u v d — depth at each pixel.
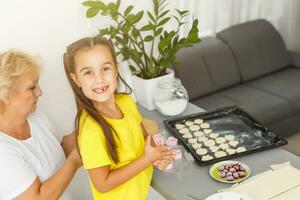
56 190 1.22
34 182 1.19
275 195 1.17
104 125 1.17
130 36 1.84
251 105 2.60
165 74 1.91
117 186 1.18
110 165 1.21
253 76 2.95
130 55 1.81
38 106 1.72
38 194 1.19
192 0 2.76
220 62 2.80
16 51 1.25
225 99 2.70
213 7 2.93
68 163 1.26
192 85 2.66
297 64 3.13
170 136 1.62
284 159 1.39
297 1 3.42
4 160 1.16
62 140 1.58
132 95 1.98
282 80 2.94
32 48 1.64
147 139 1.24
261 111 2.56
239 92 2.80
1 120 1.24
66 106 1.81
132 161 1.24
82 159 1.17
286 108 2.64
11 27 1.56
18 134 1.29
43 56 1.68
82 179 1.91
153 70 1.86
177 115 1.81
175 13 2.38
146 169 1.33
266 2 3.29
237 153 1.43
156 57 2.14
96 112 1.18
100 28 1.83
